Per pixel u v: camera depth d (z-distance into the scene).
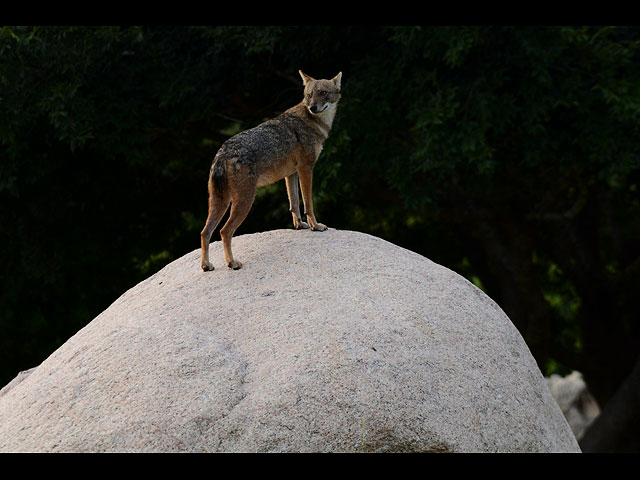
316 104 8.52
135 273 18.20
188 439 6.06
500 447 6.50
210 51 14.58
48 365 7.31
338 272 7.75
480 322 7.41
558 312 23.48
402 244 20.78
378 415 6.12
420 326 6.99
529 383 7.29
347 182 14.15
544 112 13.55
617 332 19.98
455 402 6.47
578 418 22.86
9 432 6.46
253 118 16.34
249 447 6.02
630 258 20.80
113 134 14.08
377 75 14.24
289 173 8.58
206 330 6.99
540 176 16.52
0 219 15.41
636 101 13.41
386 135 14.47
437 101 13.41
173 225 18.12
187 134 17.16
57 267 15.70
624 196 19.22
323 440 6.04
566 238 19.38
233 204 7.91
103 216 16.84
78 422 6.32
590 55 14.15
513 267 17.94
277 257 8.11
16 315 17.25
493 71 13.80
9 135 13.60
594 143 13.88
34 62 13.84
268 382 6.33
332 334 6.69
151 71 14.84
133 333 7.04
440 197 16.61
